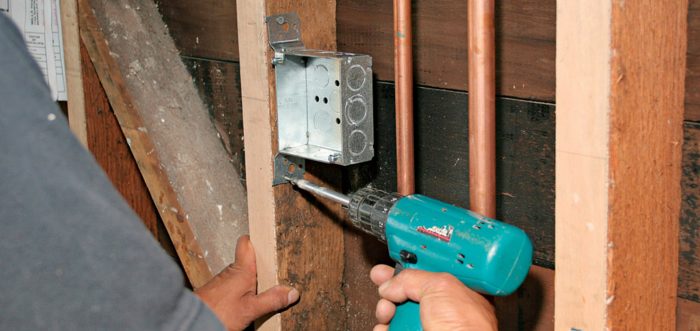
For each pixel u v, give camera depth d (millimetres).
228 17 1377
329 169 1210
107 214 581
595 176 763
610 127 741
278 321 1211
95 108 1646
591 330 808
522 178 1021
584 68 748
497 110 1028
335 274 1274
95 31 1509
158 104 1487
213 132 1490
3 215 541
